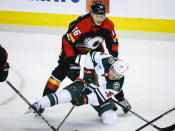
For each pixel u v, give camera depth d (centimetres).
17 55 1733
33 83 1430
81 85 1038
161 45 2061
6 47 1823
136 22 2209
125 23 2206
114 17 2189
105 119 1099
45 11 2170
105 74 1023
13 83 1410
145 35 2194
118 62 970
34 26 2188
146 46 2025
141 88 1466
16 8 2156
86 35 1117
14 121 1093
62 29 2180
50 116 1157
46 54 1788
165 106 1295
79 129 1070
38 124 1087
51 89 1144
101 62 1040
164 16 2216
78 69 1071
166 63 1797
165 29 2234
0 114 1136
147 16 2206
